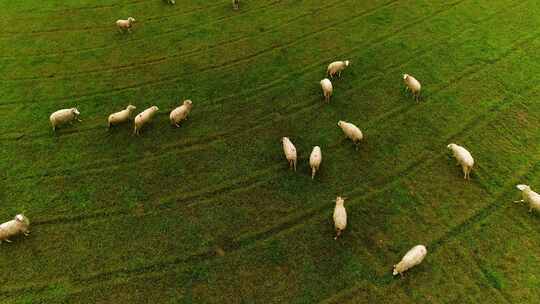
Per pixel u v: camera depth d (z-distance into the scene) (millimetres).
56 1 30234
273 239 17031
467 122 21422
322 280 15773
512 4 29219
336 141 20641
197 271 16109
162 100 22875
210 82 23953
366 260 16297
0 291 15562
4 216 17750
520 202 17938
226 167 19656
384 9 29016
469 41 26234
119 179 19203
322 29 27438
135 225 17547
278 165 19641
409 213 17781
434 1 29625
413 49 25750
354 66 24688
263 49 26000
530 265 16062
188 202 18359
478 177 19000
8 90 23609
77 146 20578
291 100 22812
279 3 29844
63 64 25188
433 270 15984
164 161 19938
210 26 27859
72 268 16203
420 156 19922
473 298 15203
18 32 27516
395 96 22844
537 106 22156
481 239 16875
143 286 15688
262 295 15422
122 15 28797
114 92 23391
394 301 15164
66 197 18484
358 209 17953
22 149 20438
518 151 20031
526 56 25125
